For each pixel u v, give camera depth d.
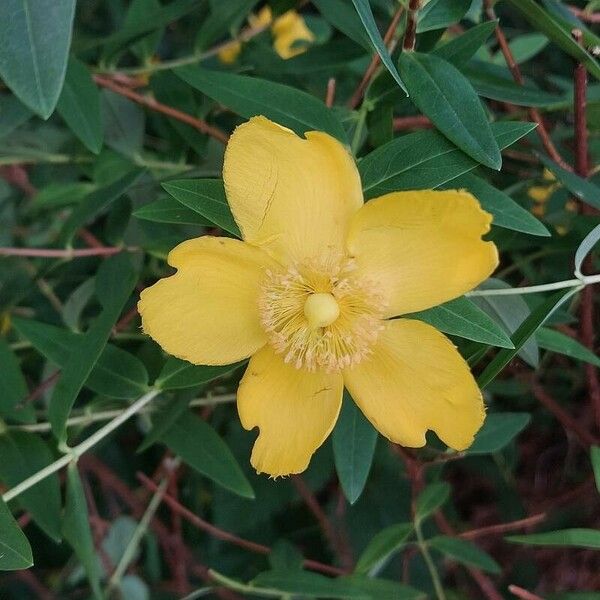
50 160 0.23
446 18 0.15
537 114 0.18
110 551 0.24
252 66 0.20
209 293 0.14
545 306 0.15
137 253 0.20
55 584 0.25
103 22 0.28
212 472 0.17
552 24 0.15
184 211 0.15
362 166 0.15
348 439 0.16
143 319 0.14
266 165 0.14
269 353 0.15
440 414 0.14
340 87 0.21
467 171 0.14
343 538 0.23
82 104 0.18
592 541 0.16
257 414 0.14
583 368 0.22
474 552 0.19
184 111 0.20
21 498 0.17
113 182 0.19
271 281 0.14
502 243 0.18
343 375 0.15
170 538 0.23
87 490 0.24
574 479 0.25
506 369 0.21
